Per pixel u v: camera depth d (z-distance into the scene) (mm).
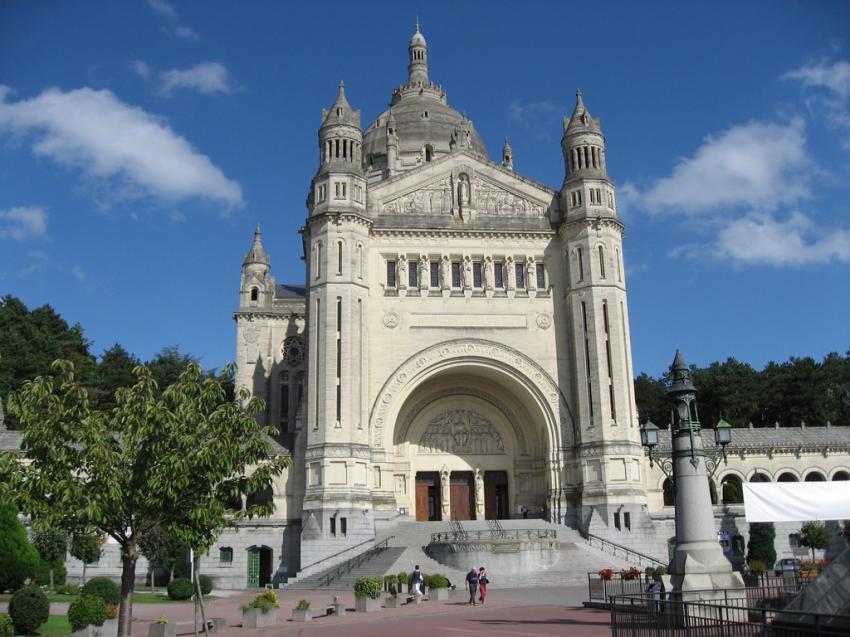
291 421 83938
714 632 22188
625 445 62594
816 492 35625
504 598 42188
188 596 49719
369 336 65812
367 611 37500
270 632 30172
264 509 27984
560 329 68125
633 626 22328
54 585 53438
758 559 64375
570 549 55156
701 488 27344
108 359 112875
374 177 89562
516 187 71375
